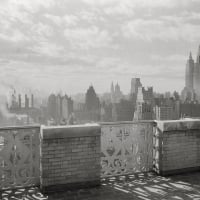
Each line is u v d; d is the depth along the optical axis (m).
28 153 4.14
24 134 4.11
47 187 3.98
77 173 4.17
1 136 3.97
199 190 4.15
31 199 3.74
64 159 4.08
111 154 4.73
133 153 4.91
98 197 3.84
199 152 5.18
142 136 4.98
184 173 5.02
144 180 4.59
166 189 4.18
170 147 4.89
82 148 4.20
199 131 5.18
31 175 4.17
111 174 4.74
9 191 4.00
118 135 4.78
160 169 4.85
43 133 3.90
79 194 3.95
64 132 4.02
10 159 4.04
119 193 4.00
